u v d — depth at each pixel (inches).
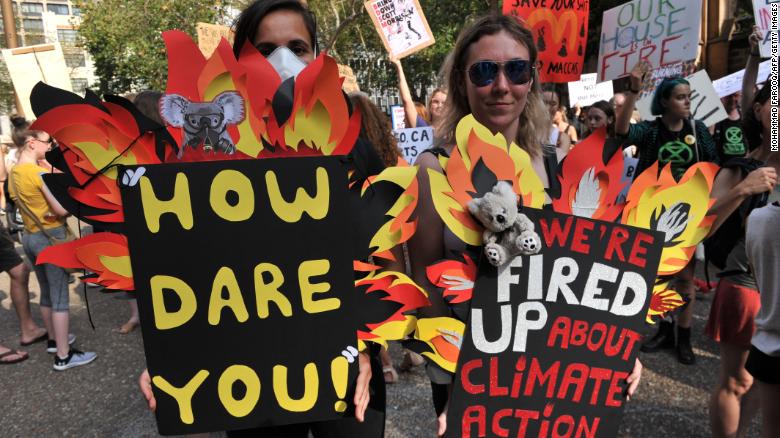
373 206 45.9
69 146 40.6
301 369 45.8
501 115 53.1
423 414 103.6
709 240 76.5
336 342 46.0
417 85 815.1
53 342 146.5
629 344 49.9
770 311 61.1
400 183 46.1
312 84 44.1
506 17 54.6
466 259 47.2
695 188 49.3
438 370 49.3
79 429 106.0
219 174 43.1
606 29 156.1
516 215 44.3
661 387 110.0
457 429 48.4
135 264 42.6
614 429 50.7
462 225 46.6
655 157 126.5
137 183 41.9
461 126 46.4
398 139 165.5
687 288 119.1
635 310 49.4
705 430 93.8
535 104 58.0
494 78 51.9
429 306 51.8
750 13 442.6
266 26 57.7
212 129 43.1
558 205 48.0
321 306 45.6
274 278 44.7
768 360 61.6
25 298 154.0
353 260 45.6
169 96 42.0
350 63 809.5
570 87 255.9
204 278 43.7
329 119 44.5
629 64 151.3
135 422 107.7
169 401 44.3
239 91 43.2
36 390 124.5
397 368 123.6
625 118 129.1
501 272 46.8
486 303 47.2
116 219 42.7
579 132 252.1
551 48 146.0
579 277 48.1
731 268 73.9
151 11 547.5
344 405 46.9
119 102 41.1
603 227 47.9
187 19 545.3
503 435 49.0
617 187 48.6
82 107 40.4
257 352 45.1
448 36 607.2
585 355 49.2
